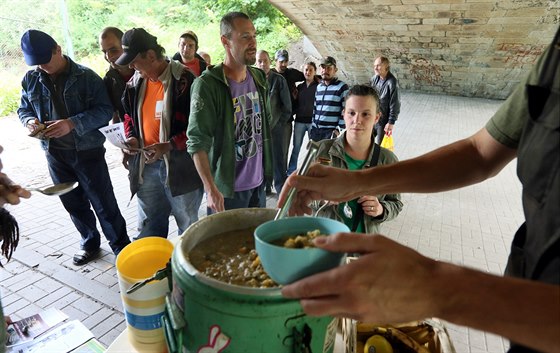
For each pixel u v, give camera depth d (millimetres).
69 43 9203
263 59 4000
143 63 2283
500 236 3381
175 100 2393
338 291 475
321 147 1003
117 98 2955
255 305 591
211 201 2072
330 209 1724
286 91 4039
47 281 2588
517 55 8992
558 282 514
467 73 10227
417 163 877
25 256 2873
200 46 11758
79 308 2340
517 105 769
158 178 2578
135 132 2588
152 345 932
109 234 2793
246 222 940
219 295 605
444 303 453
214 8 13047
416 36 9336
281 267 566
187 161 2477
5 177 1381
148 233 2742
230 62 2209
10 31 8289
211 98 2100
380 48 10414
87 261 2816
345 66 11992
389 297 462
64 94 2459
